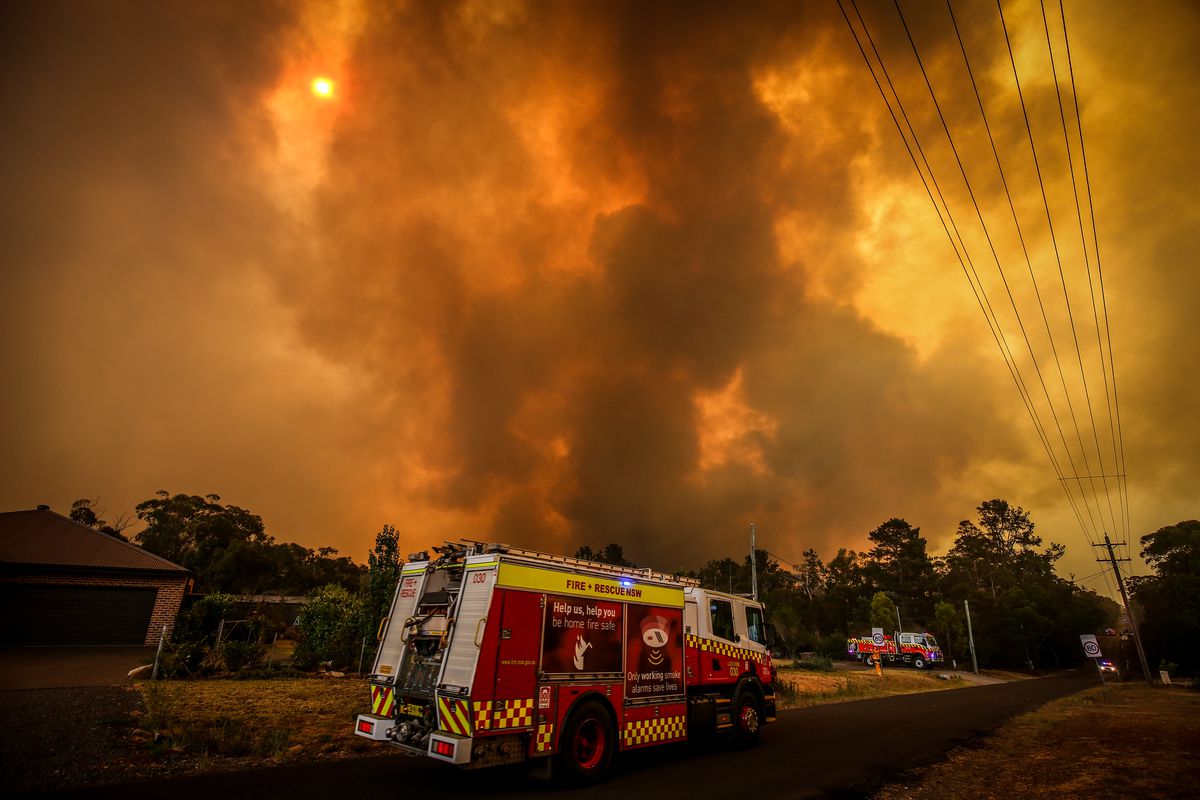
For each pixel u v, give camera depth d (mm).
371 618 16531
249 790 6230
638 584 9047
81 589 22844
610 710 8016
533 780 7625
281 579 54781
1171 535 49656
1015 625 57625
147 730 8312
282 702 11312
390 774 7395
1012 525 96938
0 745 6891
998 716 16984
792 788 7715
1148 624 50594
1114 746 11289
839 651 57062
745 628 11617
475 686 6539
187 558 51938
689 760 9367
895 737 12469
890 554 85875
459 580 7617
